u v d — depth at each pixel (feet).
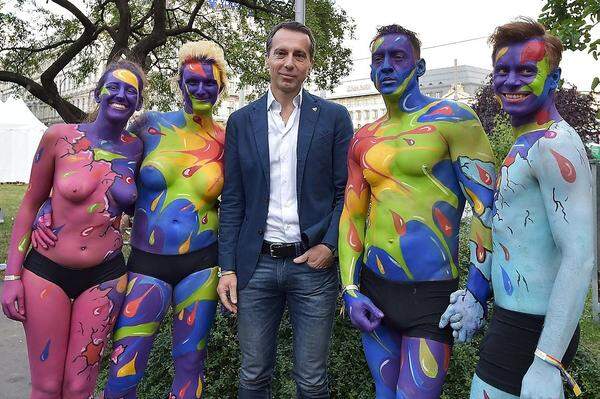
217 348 10.91
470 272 6.68
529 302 5.75
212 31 39.52
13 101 73.77
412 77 7.30
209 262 8.50
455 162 6.98
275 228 8.30
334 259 8.26
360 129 7.87
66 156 7.88
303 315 8.28
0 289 19.76
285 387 9.93
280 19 35.76
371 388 10.25
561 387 5.25
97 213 7.86
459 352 10.27
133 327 8.12
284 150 8.35
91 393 8.11
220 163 8.66
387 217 7.20
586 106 44.09
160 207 8.29
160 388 10.75
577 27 10.73
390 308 7.22
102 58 41.52
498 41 6.06
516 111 5.90
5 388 12.50
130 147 8.36
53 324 7.77
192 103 8.46
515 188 5.88
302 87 8.64
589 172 5.56
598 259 17.69
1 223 37.99
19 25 36.55
